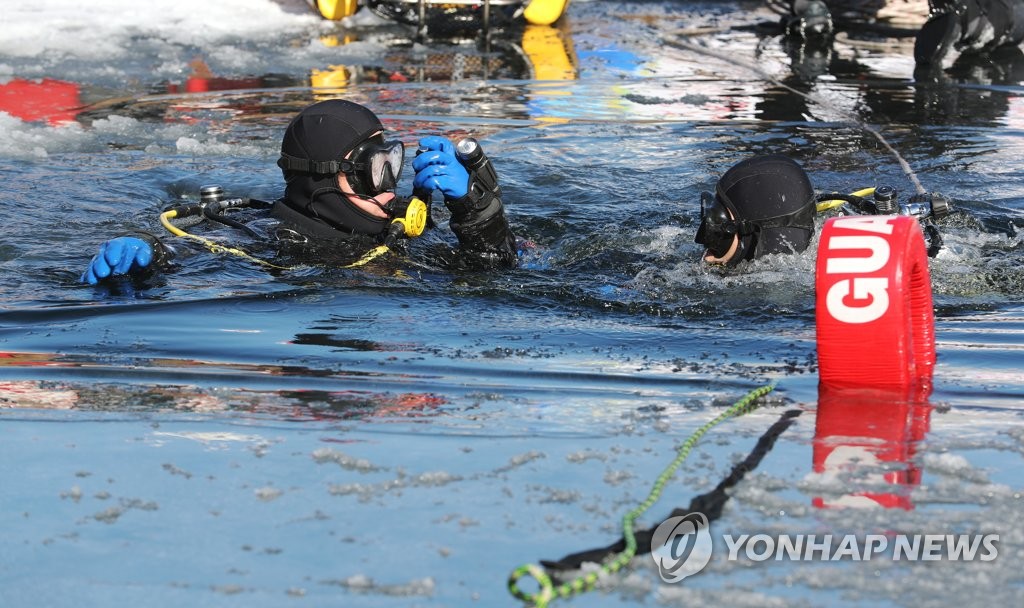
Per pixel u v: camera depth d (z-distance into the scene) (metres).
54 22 36.53
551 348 12.45
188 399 10.77
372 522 8.09
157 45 34.19
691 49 34.69
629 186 19.77
